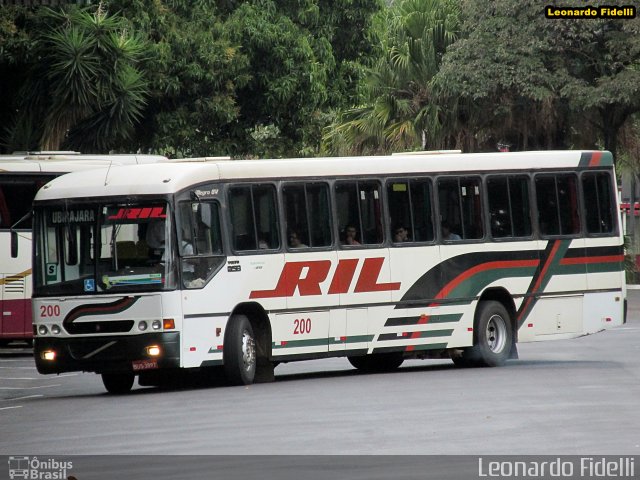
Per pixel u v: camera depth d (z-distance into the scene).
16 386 63.75
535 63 119.44
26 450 38.78
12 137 105.50
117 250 55.31
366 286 60.84
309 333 59.09
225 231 56.69
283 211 58.75
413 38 126.94
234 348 56.25
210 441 39.31
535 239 66.00
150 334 54.38
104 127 107.38
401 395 50.88
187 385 59.16
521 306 65.56
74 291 55.53
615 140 126.06
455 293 63.47
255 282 57.34
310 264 59.19
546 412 44.75
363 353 60.91
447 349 64.19
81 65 103.06
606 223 68.50
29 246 80.94
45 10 104.31
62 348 55.53
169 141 120.56
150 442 39.56
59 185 56.81
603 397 49.25
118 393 57.12
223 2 125.81
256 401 49.88
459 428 40.97
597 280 67.88
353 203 61.06
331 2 132.50
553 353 73.44
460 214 64.12
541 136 126.69
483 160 65.19
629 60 121.06
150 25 117.00
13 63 104.75
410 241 62.47
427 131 125.38
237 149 126.62
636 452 35.72
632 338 84.12
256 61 124.31
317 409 46.66
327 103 133.00
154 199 55.22
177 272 54.72
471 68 119.75
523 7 119.19
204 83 120.19
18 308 80.62
